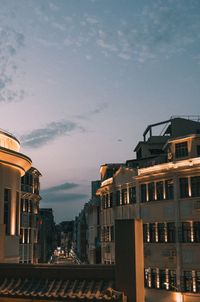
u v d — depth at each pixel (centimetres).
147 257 3456
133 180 3775
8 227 1516
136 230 1119
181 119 4291
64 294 1105
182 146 3444
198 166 3106
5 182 1494
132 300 1070
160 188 3459
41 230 7350
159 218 3419
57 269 1198
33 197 4647
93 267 1178
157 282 3350
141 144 4506
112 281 1141
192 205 3166
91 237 5891
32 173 4703
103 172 5062
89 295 1087
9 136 1684
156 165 3506
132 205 3759
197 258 3089
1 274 1231
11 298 1134
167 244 3303
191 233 3155
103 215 4441
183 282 3138
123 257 1099
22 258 4266
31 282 1191
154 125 4612
